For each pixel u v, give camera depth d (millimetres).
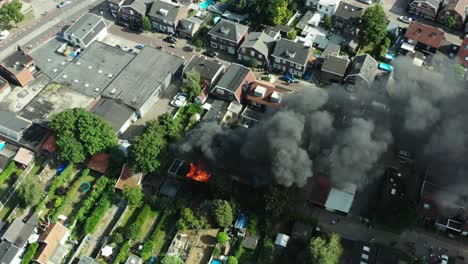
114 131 107812
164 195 99000
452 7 138250
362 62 118375
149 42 137500
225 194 95125
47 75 123500
